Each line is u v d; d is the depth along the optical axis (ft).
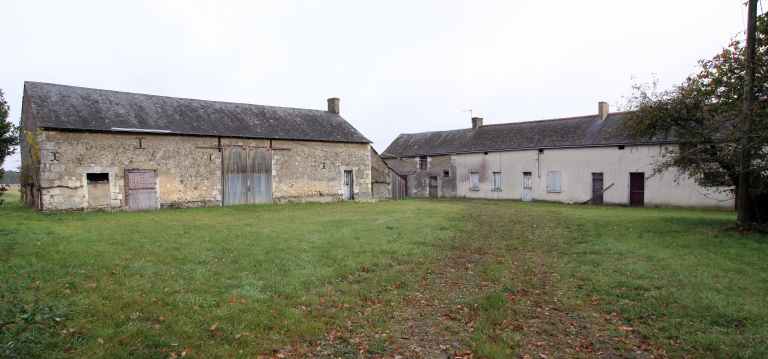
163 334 15.08
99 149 55.98
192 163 64.03
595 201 80.94
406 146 122.42
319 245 31.45
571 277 24.39
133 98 65.21
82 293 18.89
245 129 70.44
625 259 27.91
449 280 23.93
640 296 20.61
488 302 20.01
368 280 23.22
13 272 21.29
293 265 25.29
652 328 17.03
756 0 34.81
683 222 44.16
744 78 36.70
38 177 53.78
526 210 64.64
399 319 18.13
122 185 57.72
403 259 27.99
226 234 35.73
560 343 15.92
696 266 25.40
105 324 15.64
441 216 53.01
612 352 15.16
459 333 16.76
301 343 15.38
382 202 80.38
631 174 76.07
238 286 20.98
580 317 18.47
